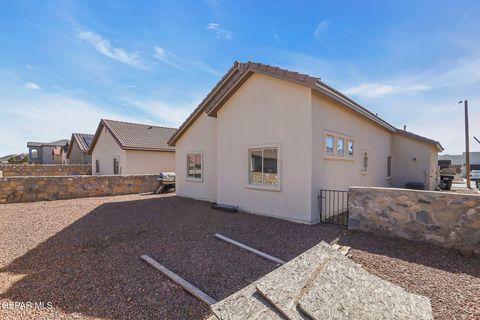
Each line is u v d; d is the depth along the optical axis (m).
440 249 4.50
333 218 7.09
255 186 7.75
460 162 40.34
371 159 10.77
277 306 2.01
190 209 8.61
